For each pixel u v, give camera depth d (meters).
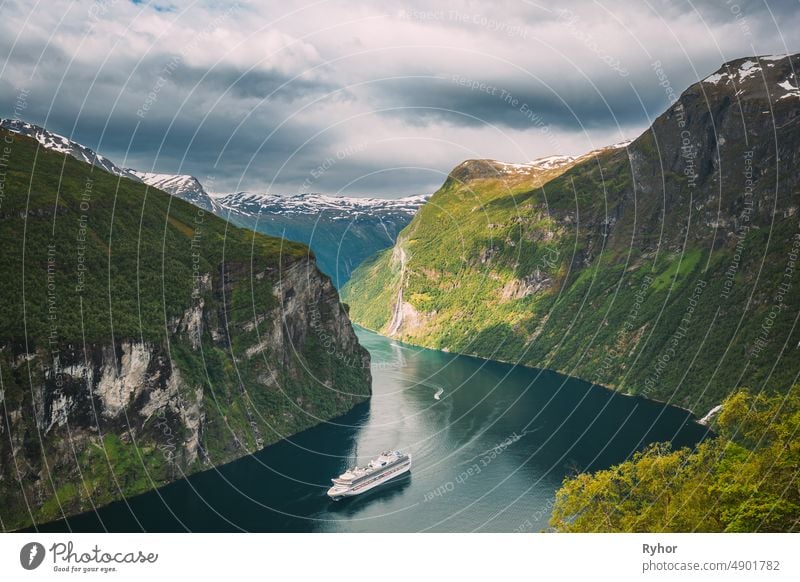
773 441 80.06
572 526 79.19
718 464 80.69
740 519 68.44
